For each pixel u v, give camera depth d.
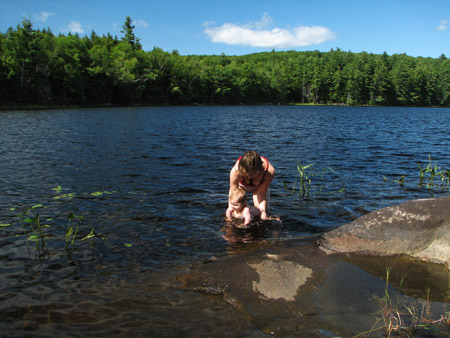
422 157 9.89
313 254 3.29
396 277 2.84
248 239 3.81
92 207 4.73
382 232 3.42
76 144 11.02
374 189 6.08
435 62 125.50
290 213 4.77
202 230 4.05
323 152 10.57
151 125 19.73
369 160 9.22
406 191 5.96
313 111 50.22
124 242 3.62
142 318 2.29
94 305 2.43
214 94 81.44
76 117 25.62
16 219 4.16
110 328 2.17
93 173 6.87
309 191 5.94
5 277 2.80
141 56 65.69
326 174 7.35
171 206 4.89
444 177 7.08
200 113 36.78
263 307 2.43
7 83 40.44
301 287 2.69
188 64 74.56
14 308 2.37
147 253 3.37
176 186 6.00
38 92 44.25
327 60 107.19
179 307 2.44
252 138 14.14
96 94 54.38
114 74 56.72
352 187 6.21
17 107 39.81
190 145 11.51
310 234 4.01
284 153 10.27
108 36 80.00
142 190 5.68
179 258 3.29
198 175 6.93
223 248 3.55
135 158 8.72
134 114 31.84
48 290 2.62
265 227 4.21
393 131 18.80
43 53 44.38
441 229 3.25
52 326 2.18
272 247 3.48
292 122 25.05
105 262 3.14
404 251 3.27
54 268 2.99
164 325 2.21
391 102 97.75
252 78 89.06
